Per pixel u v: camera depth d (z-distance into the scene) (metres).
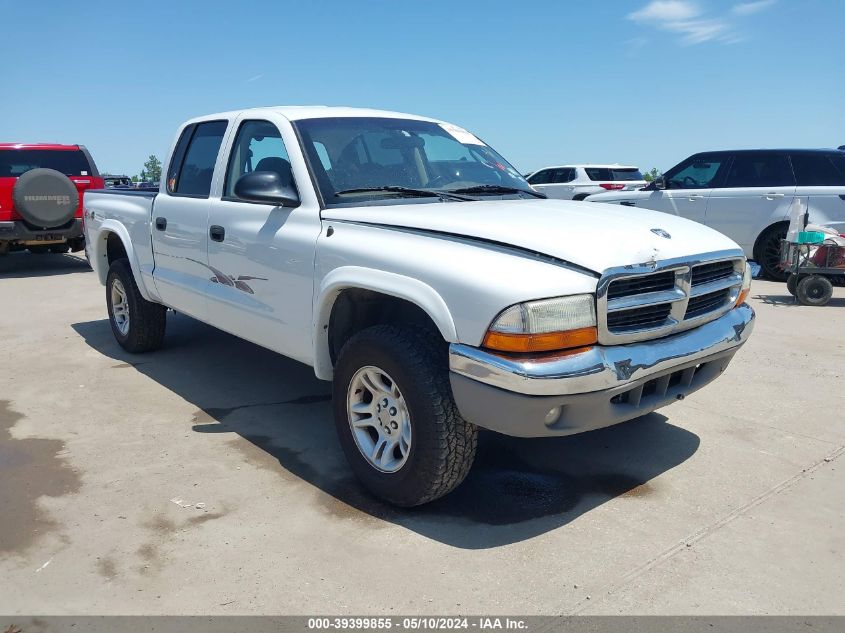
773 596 2.80
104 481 3.83
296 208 4.01
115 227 6.03
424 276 3.17
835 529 3.30
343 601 2.79
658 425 4.61
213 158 4.95
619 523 3.38
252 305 4.38
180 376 5.70
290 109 4.51
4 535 3.28
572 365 2.97
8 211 11.21
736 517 3.42
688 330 3.54
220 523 3.39
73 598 2.81
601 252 3.13
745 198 10.31
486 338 2.96
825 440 4.34
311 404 5.04
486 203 4.00
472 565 3.02
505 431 3.00
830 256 8.16
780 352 6.27
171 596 2.82
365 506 3.55
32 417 4.80
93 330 7.36
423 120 4.88
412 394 3.23
